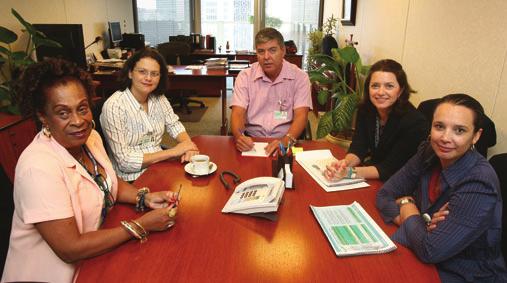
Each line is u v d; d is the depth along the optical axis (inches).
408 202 49.3
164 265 38.2
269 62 88.6
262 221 47.3
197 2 283.9
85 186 45.9
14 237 42.0
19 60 118.1
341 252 40.3
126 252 40.4
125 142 75.6
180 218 47.8
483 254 45.8
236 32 294.0
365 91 76.8
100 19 218.4
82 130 43.7
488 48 77.2
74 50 149.6
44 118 42.5
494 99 75.2
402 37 123.3
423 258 40.0
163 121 84.7
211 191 55.9
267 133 95.6
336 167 60.5
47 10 164.7
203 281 35.8
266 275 36.9
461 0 87.4
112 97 75.5
